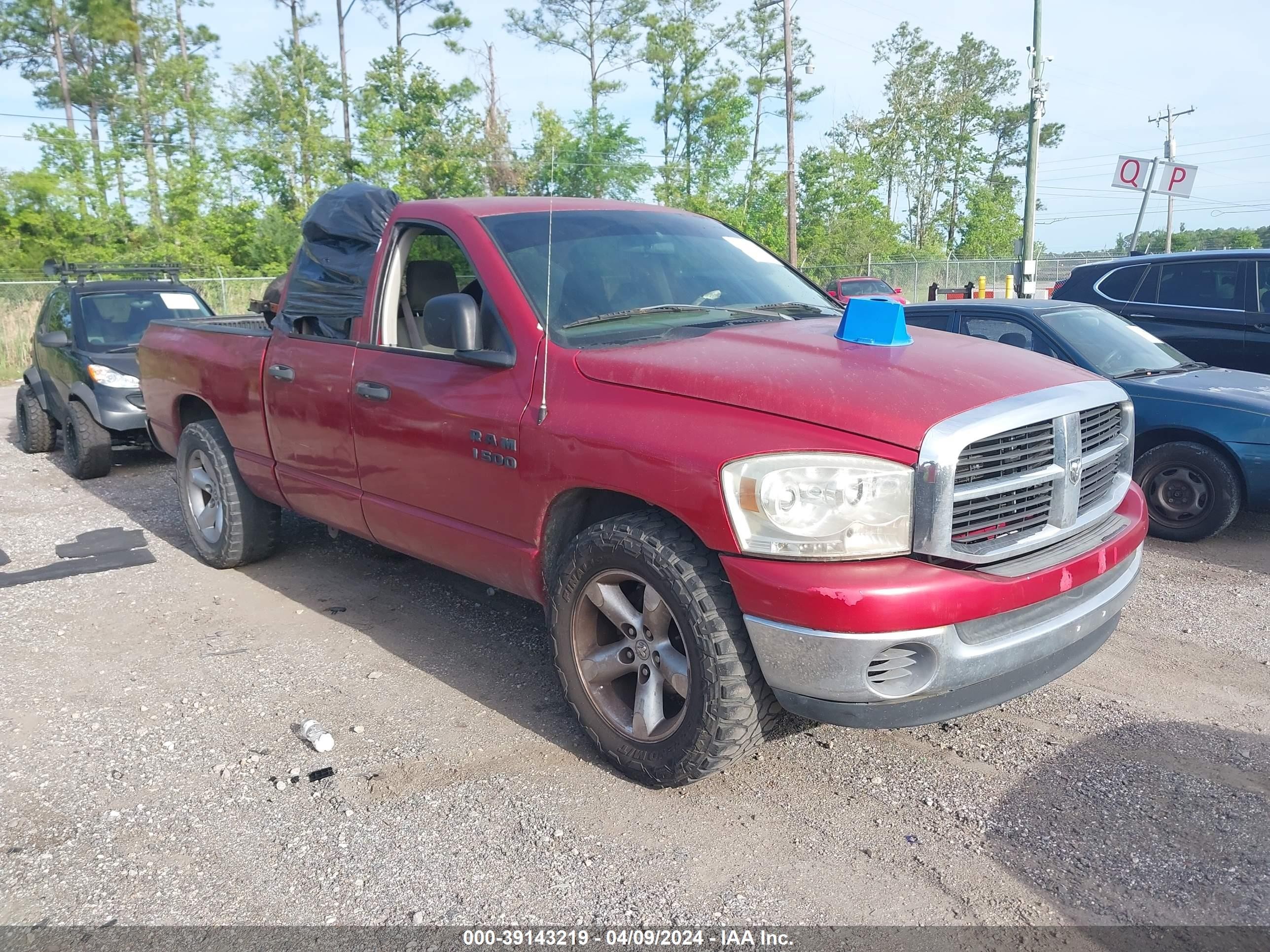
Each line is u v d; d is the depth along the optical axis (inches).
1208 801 123.6
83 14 1552.7
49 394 372.2
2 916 105.7
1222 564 225.6
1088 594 124.7
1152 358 264.8
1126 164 595.2
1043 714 149.1
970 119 2667.3
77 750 141.7
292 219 1428.4
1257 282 310.5
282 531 240.8
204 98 1449.3
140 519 280.8
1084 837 116.5
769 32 2103.8
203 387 219.0
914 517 107.7
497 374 143.8
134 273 425.4
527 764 136.5
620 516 127.8
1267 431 225.5
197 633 187.9
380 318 169.0
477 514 148.2
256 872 113.0
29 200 1326.3
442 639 182.5
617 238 165.0
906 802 125.3
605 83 1932.8
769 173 1968.5
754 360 124.8
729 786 129.9
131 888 110.1
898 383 116.2
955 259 1961.1
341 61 1840.6
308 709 154.3
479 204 167.5
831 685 108.5
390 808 125.8
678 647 125.1
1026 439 115.5
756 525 110.3
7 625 192.4
